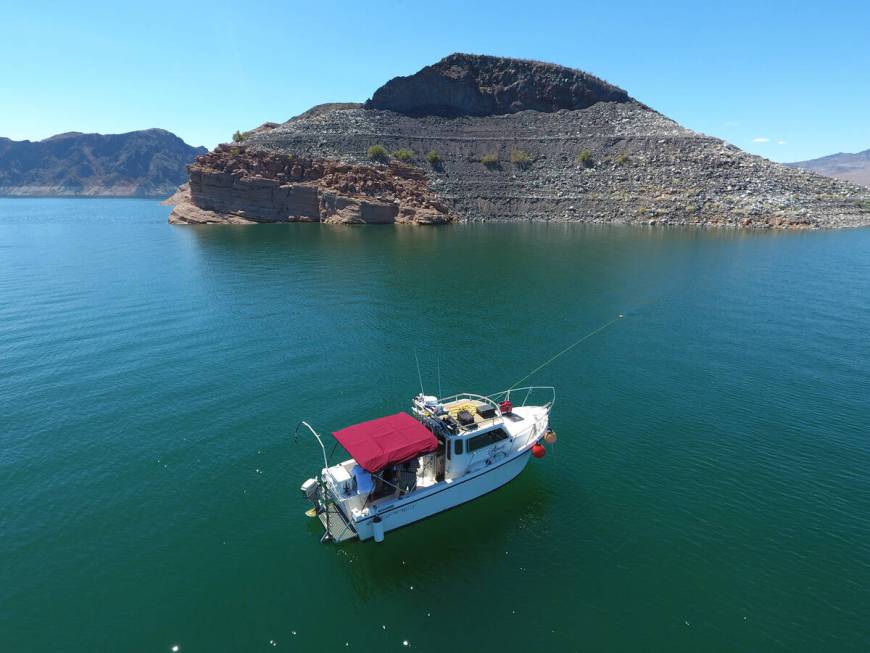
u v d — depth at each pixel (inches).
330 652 594.6
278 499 872.3
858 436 1069.8
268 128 7637.8
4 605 655.8
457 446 821.9
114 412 1159.6
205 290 2305.6
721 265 2977.4
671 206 5329.7
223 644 604.4
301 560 738.2
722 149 5949.8
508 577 709.3
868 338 1691.7
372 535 772.0
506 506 860.6
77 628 624.1
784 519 817.5
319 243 3870.6
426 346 1612.9
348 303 2122.3
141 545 764.6
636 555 746.8
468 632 622.8
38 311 1941.4
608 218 5398.6
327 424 1115.9
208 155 5344.5
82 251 3440.0
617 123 6806.1
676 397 1256.8
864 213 5137.8
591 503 864.3
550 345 1628.9
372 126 6811.0
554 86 7244.1
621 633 619.2
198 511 840.3
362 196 5300.2
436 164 6348.4
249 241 3959.2
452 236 4347.9
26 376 1349.7
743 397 1253.7
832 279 2586.1
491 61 7445.9
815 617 640.4
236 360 1475.1
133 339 1642.5
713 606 656.4
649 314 1973.4
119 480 917.2
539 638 613.0
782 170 5866.1
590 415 1167.0
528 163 6397.6
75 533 788.0
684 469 956.6
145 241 3973.9
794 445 1036.5
